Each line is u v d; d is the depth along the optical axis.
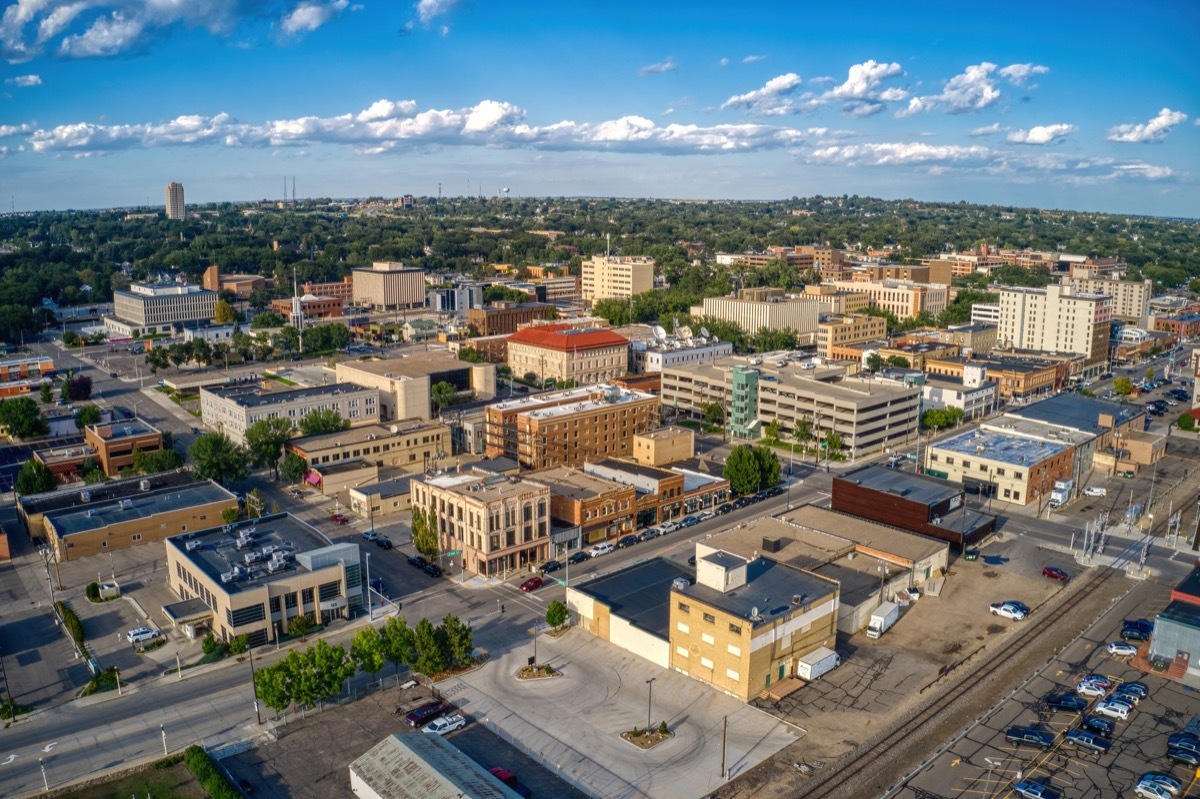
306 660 113.25
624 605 135.88
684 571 148.88
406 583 155.00
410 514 189.50
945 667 125.88
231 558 143.88
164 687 121.19
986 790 98.31
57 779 101.12
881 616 135.62
